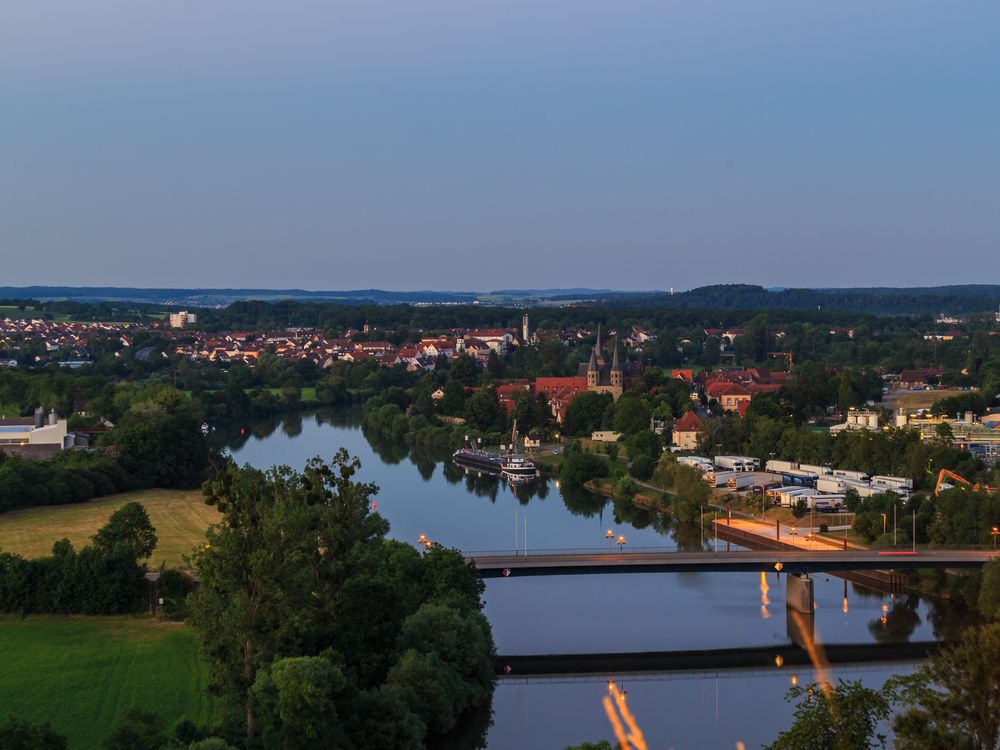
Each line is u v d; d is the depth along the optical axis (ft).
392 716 387.96
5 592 539.29
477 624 474.49
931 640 558.97
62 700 428.56
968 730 317.83
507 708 467.11
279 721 358.64
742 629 580.30
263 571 388.37
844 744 309.63
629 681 501.97
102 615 537.65
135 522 599.57
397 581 479.82
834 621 594.24
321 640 418.31
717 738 435.12
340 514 463.83
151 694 433.89
